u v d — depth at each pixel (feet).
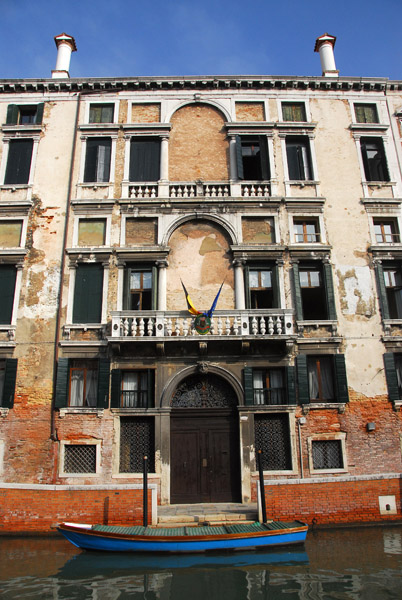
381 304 48.29
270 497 36.68
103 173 53.31
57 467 43.01
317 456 44.32
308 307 49.14
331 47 62.85
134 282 49.11
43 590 25.58
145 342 44.50
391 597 24.04
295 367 45.83
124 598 24.72
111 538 30.76
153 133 54.29
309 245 49.52
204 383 45.91
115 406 44.37
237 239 49.80
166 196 51.39
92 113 55.93
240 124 54.39
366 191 52.65
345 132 55.16
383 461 43.91
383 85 57.00
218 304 48.21
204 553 30.45
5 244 50.37
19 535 35.96
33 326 46.98
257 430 44.78
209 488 43.06
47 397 44.88
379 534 35.17
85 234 50.60
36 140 53.98
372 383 45.88
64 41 61.57
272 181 52.39
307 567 28.53
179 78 55.88
